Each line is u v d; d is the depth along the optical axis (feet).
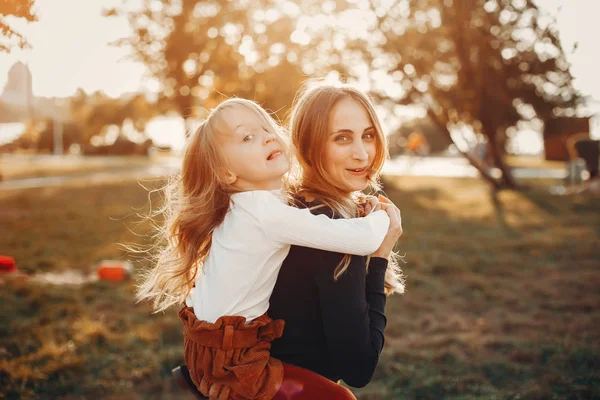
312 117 5.32
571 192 46.55
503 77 42.47
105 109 81.51
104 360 12.73
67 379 11.76
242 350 4.80
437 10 40.75
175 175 5.92
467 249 25.30
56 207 38.58
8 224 30.83
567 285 19.29
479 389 11.50
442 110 47.24
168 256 5.71
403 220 33.91
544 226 31.24
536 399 10.90
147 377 12.16
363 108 5.38
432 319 16.17
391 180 60.13
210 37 30.09
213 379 4.82
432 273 21.40
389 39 39.65
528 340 14.06
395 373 12.52
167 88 32.50
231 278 4.86
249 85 31.14
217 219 5.26
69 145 111.75
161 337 14.39
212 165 5.22
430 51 42.09
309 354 4.95
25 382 11.25
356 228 4.84
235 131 5.18
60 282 19.08
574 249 24.81
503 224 32.30
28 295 17.19
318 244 4.72
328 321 4.69
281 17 31.65
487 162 66.59
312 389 4.77
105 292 18.15
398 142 118.83
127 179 59.21
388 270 6.14
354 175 5.38
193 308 5.19
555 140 82.17
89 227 30.60
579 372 11.87
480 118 46.70
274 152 5.22
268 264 4.84
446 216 35.78
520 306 17.17
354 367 4.72
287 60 31.53
